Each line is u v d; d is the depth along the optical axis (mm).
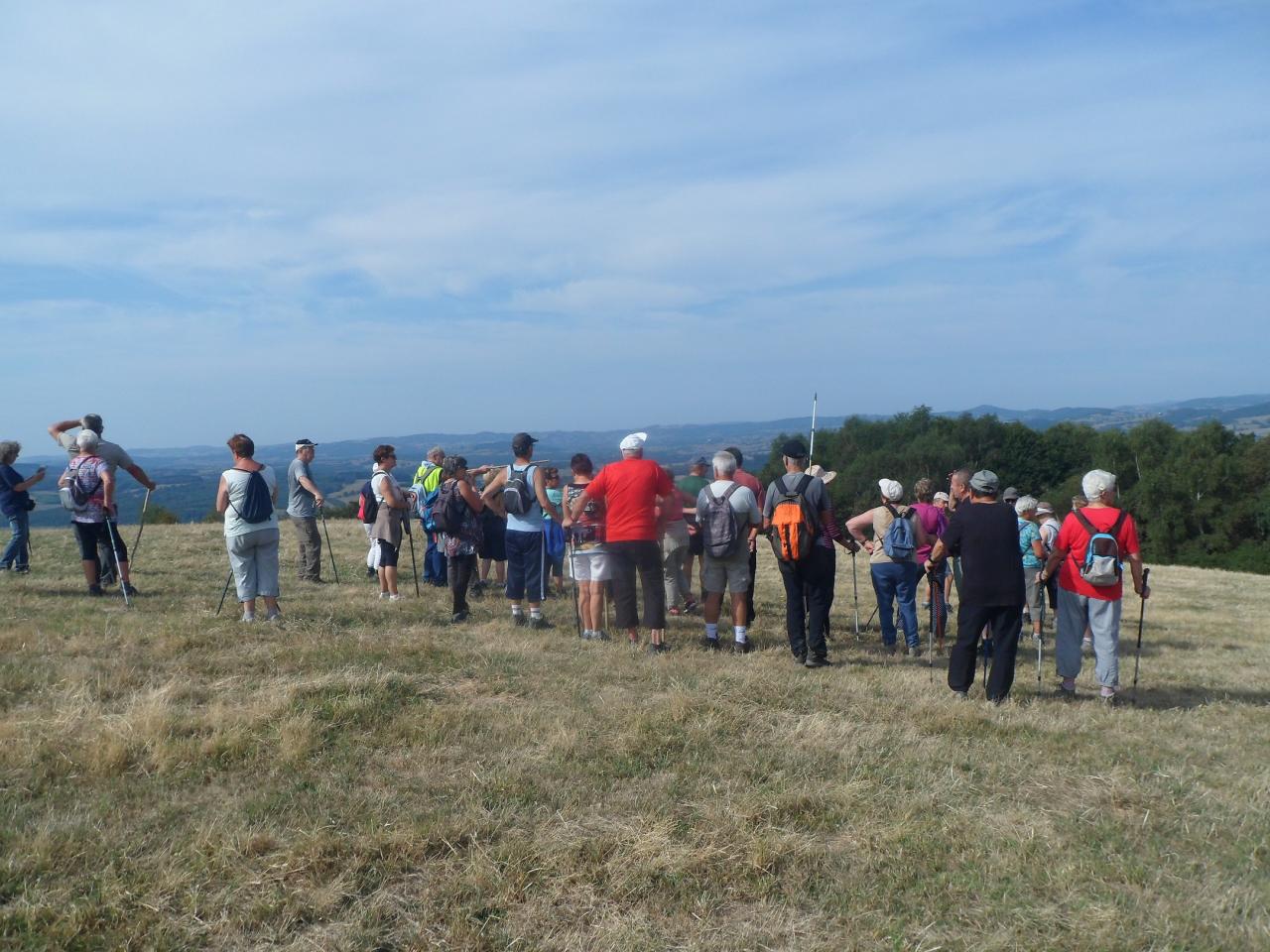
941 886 4598
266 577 9664
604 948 4043
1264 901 4500
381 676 7297
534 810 5215
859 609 14055
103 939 3910
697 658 8969
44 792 5184
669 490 9695
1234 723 7957
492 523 12438
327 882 4422
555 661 8461
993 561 7969
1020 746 6711
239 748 5848
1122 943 4082
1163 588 20516
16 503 12891
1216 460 60188
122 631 8852
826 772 5980
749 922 4277
